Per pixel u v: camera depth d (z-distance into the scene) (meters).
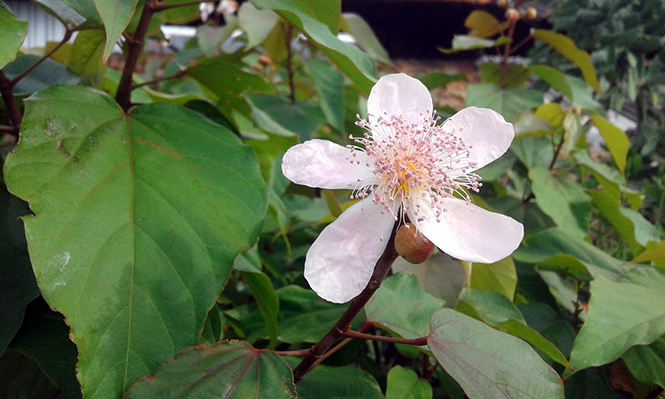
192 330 0.09
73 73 0.14
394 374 0.12
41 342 0.10
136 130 0.11
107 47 0.09
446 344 0.10
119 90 0.13
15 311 0.10
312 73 0.27
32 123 0.10
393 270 0.14
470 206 0.10
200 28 0.28
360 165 0.10
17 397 0.11
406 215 0.10
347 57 0.11
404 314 0.13
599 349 0.12
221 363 0.09
